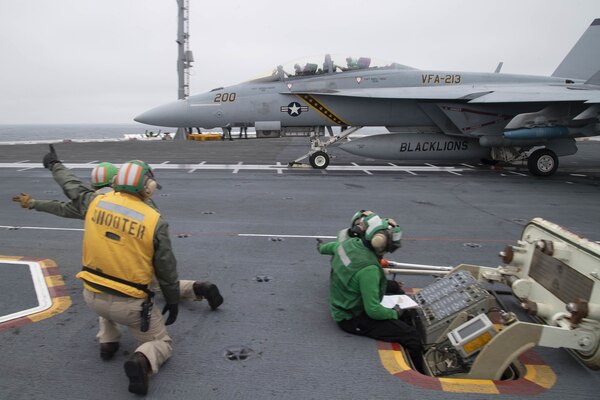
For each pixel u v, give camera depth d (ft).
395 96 43.11
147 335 9.62
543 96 39.99
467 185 37.35
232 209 27.02
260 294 14.30
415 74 46.93
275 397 9.06
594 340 9.48
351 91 44.68
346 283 11.15
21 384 9.36
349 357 10.60
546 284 11.72
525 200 31.01
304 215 25.59
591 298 9.66
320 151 46.60
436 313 11.43
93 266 9.18
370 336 11.41
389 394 9.23
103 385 9.36
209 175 41.42
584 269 10.07
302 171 45.01
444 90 44.78
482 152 46.85
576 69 53.72
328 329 12.01
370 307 10.84
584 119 40.86
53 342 11.07
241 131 48.21
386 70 46.62
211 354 10.66
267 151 66.74
